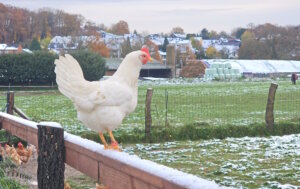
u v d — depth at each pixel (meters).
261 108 29.47
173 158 13.51
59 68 5.48
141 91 51.22
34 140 6.78
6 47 110.56
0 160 10.25
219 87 58.09
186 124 18.47
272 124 18.41
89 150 4.63
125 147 15.47
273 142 16.19
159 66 90.81
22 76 58.78
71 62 5.47
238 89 52.84
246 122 20.91
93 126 5.43
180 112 26.98
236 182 10.27
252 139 16.89
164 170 3.28
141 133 17.17
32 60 59.03
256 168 11.96
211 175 11.20
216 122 21.12
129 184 3.77
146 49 5.72
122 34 148.50
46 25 137.50
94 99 5.28
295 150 14.48
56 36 131.25
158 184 3.24
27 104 35.16
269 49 131.50
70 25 135.88
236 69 90.62
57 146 5.30
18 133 7.89
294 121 19.97
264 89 51.94
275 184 9.91
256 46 132.38
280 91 46.88
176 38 177.00
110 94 5.32
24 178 9.84
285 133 18.48
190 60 105.56
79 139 5.05
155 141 16.81
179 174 3.13
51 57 59.81
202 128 17.77
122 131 17.66
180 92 48.38
